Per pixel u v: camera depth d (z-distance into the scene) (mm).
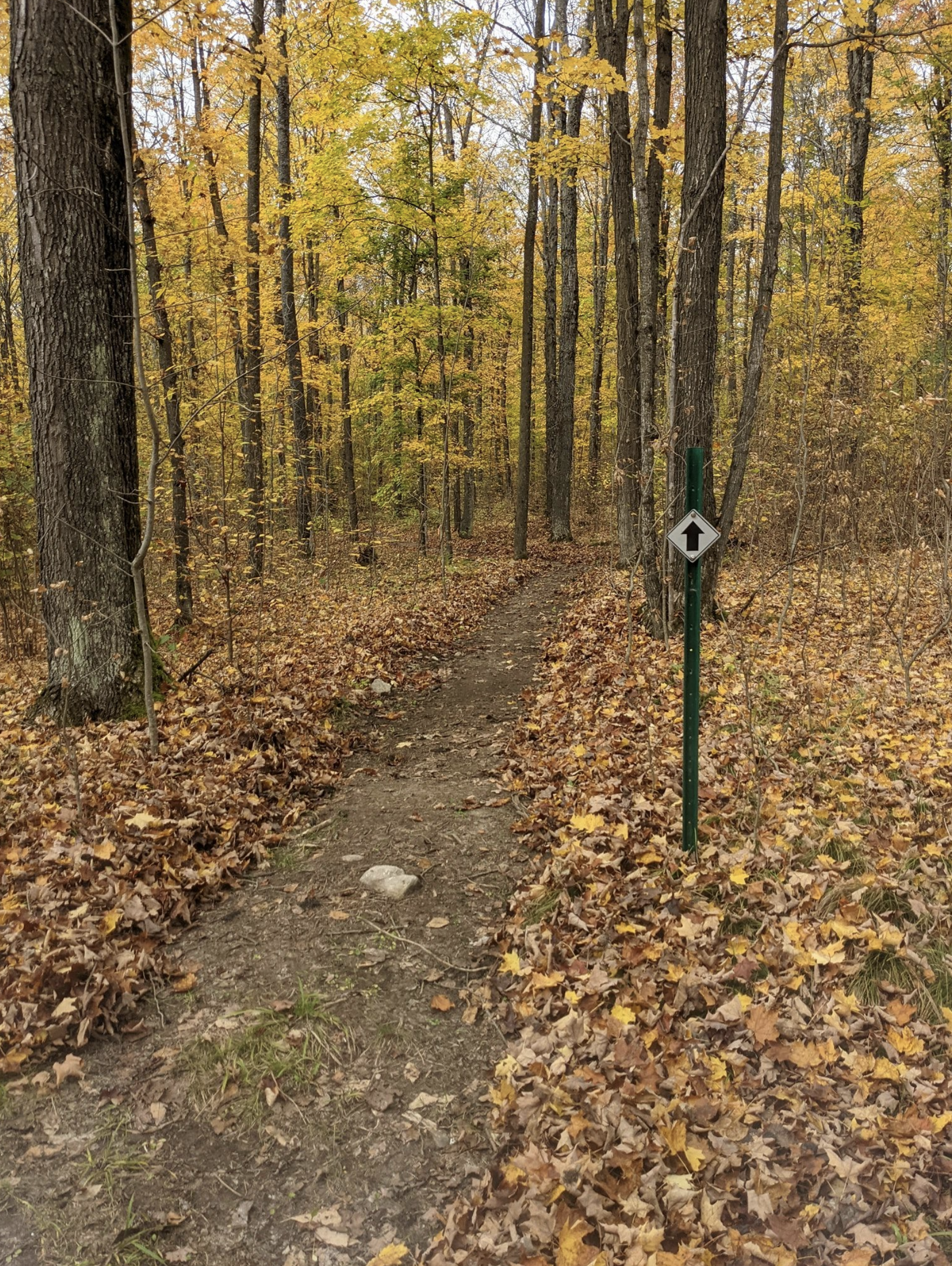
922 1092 2553
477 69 10805
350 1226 2277
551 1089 2637
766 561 11250
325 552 16016
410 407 15195
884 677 6574
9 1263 2146
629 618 7098
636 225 11438
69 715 5953
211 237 9430
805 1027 2846
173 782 4812
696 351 7816
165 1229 2262
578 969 3254
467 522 22766
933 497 7316
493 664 8906
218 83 8961
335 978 3340
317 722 6395
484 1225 2223
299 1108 2684
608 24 8969
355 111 11281
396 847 4492
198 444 9547
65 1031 2924
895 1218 2199
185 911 3750
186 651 8703
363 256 13602
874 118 14945
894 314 14078
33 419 5855
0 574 9953
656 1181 2281
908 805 4289
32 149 5555
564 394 19734
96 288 5773
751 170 12555
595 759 5281
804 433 9734
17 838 4164
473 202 15039
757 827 4055
